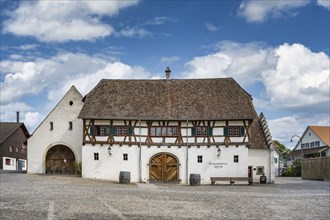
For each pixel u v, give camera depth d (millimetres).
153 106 39719
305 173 51000
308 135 78062
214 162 38469
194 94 41031
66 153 41969
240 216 15695
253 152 40062
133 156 38531
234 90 41344
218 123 38812
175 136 38844
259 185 36156
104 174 38281
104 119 38594
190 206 18359
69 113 42062
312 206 19594
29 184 28656
